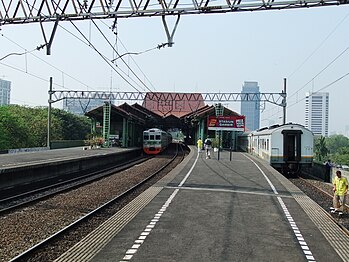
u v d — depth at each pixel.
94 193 18.50
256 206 14.17
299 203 15.09
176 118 72.12
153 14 14.80
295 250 8.91
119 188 20.36
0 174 19.45
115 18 15.24
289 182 21.17
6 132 48.56
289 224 11.48
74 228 11.10
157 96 61.88
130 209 13.30
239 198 15.79
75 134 73.38
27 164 22.86
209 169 26.91
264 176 23.50
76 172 29.59
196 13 14.54
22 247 9.24
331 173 25.72
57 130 63.72
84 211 14.02
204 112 51.19
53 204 15.35
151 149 52.66
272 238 9.88
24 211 13.85
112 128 57.62
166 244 9.16
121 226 10.90
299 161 29.42
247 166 29.22
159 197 15.74
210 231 10.42
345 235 10.42
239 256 8.34
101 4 15.04
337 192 14.16
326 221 12.08
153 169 31.45
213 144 50.19
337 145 110.50
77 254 8.39
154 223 11.27
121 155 42.78
